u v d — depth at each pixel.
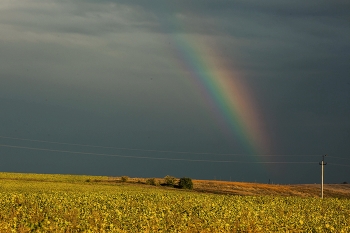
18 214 30.11
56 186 61.47
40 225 25.34
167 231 25.83
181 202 42.88
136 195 48.16
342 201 53.62
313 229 29.09
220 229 27.05
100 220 28.34
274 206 42.81
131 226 26.77
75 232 24.19
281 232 27.20
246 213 35.34
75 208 33.12
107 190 58.25
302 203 49.22
